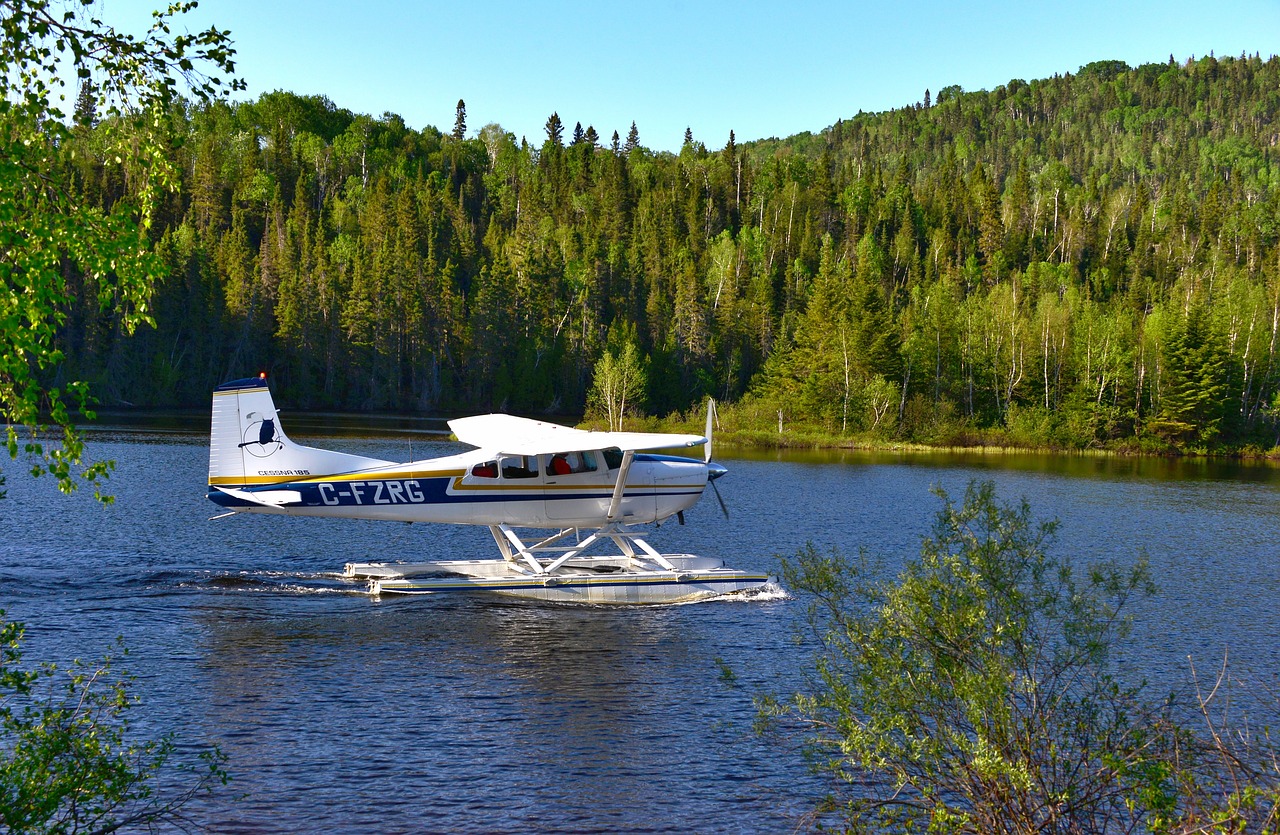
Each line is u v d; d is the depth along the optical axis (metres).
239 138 150.00
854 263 110.62
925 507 27.70
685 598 14.97
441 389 88.94
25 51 5.45
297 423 63.25
